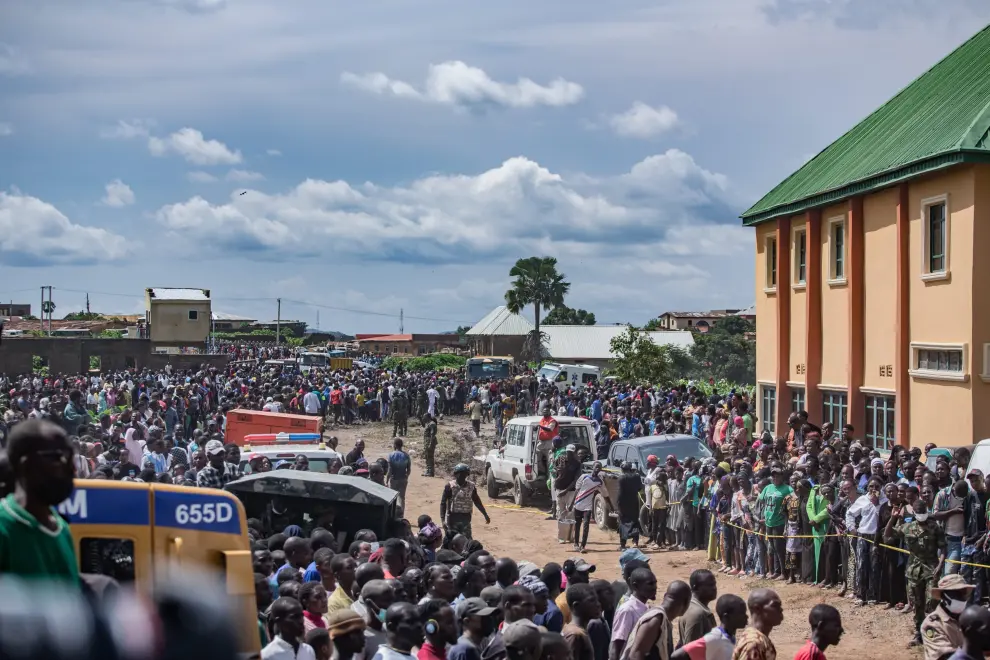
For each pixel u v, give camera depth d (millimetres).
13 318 103312
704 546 19094
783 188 28531
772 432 28625
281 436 18531
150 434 19234
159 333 77812
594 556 18812
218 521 5844
